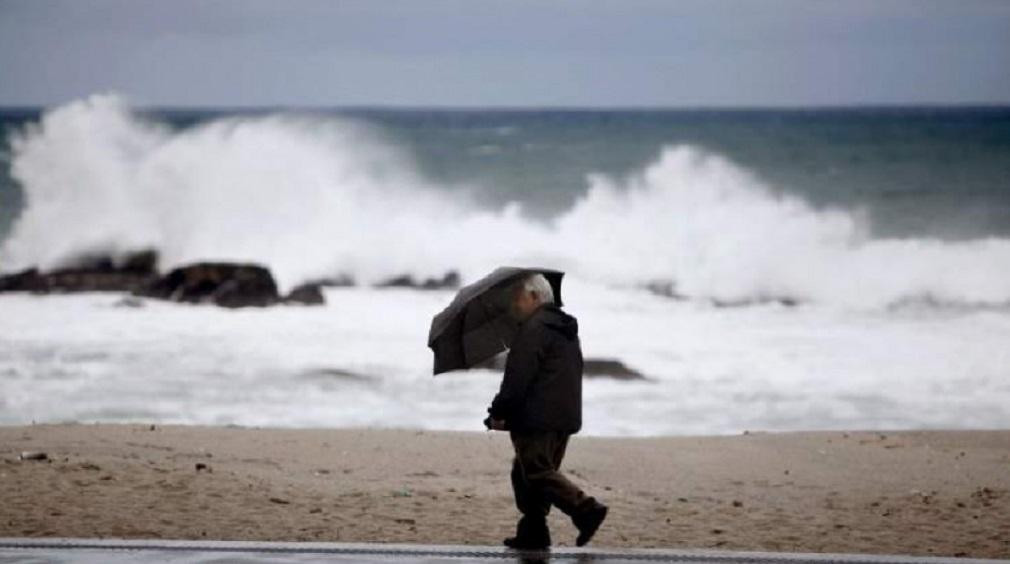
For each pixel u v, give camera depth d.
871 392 65.44
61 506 33.84
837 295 103.25
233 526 32.25
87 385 64.69
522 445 28.59
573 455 46.47
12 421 56.50
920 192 188.75
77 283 101.94
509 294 28.94
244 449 45.66
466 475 41.91
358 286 112.50
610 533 32.97
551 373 28.45
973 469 44.91
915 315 93.88
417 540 31.36
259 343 77.44
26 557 27.88
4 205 156.25
